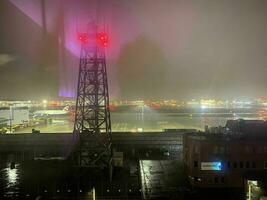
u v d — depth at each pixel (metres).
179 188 53.62
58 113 196.38
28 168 69.31
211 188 53.50
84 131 69.12
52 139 87.69
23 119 137.12
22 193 54.09
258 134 58.16
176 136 86.88
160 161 70.81
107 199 51.28
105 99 70.06
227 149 54.00
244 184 51.41
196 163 54.41
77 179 61.97
